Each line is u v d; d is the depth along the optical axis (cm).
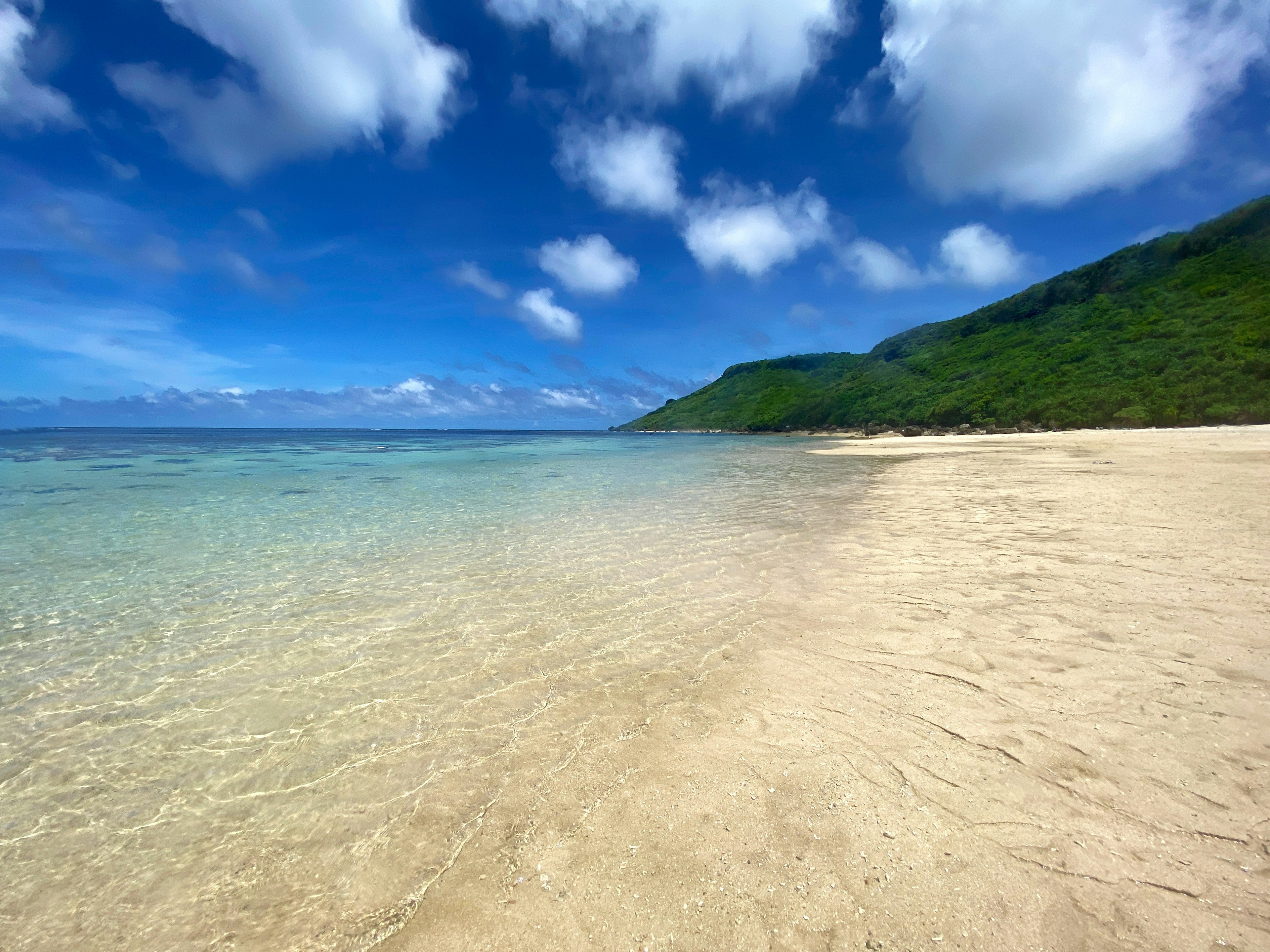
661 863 264
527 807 314
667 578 768
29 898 266
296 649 560
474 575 806
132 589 758
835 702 405
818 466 2592
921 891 237
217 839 303
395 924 243
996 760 321
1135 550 728
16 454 3869
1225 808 269
